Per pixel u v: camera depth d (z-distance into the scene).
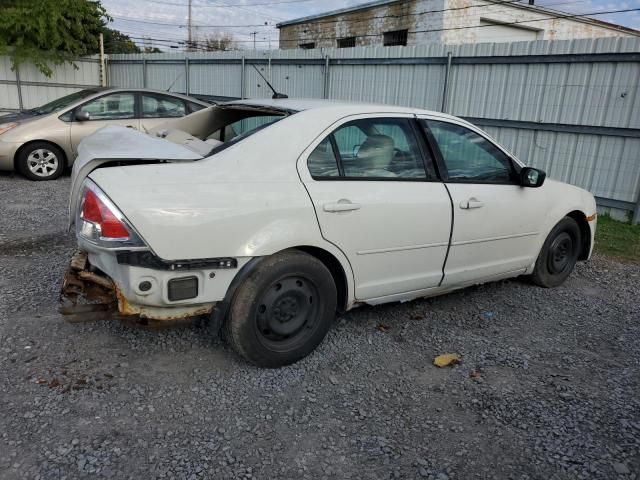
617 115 7.72
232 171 3.12
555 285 5.16
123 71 17.12
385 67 10.48
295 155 3.31
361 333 3.96
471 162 4.18
